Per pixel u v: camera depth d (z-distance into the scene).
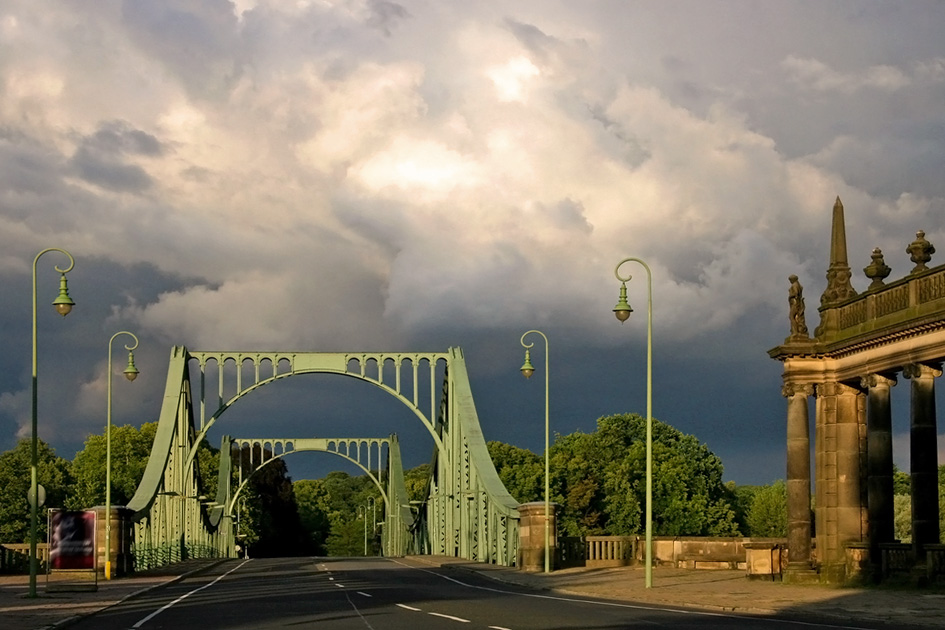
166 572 77.38
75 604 44.38
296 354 103.00
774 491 164.38
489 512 86.44
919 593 44.00
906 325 46.56
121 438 169.00
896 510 132.25
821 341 53.41
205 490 180.50
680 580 56.38
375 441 168.88
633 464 141.38
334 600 44.88
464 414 98.44
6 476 109.38
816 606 38.12
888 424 50.06
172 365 102.19
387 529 170.75
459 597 46.41
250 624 33.19
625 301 54.41
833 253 54.28
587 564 72.75
